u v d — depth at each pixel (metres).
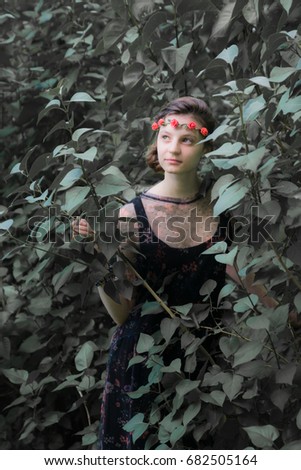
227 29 2.20
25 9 3.63
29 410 2.83
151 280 2.14
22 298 2.96
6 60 3.34
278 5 2.14
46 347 2.89
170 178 2.12
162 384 2.06
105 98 3.12
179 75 2.51
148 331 2.15
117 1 2.35
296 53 2.03
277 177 1.89
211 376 1.95
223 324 2.17
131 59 2.95
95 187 1.97
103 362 2.65
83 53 3.19
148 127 2.52
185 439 2.15
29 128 3.36
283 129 2.20
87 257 2.05
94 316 2.79
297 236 1.90
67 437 2.91
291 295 1.97
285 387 1.98
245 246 1.93
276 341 1.96
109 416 2.22
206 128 2.07
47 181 3.12
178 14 2.56
